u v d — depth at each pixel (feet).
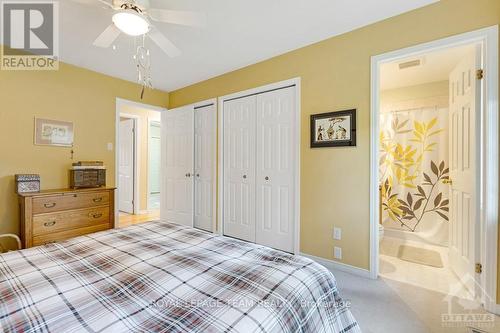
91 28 7.20
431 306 5.77
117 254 4.23
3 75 8.22
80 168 9.46
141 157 16.61
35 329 2.33
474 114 6.12
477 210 6.02
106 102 10.91
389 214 11.64
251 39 7.98
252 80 9.97
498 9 5.45
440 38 6.07
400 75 10.20
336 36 7.75
